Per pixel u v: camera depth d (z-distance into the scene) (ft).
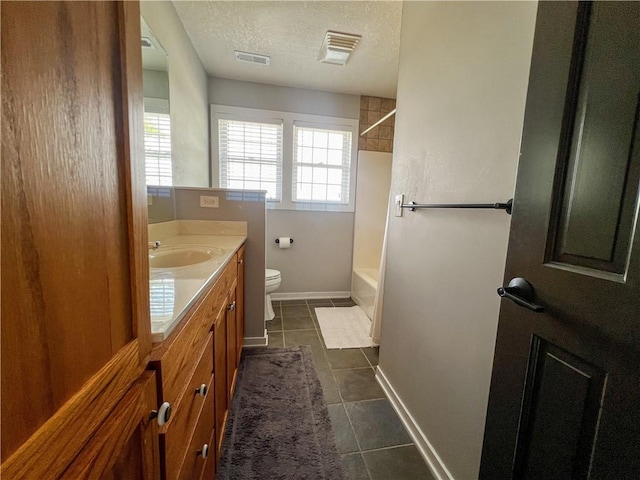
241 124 9.73
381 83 9.39
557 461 1.87
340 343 7.40
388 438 4.42
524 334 2.15
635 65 1.47
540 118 2.04
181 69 6.53
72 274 0.95
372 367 6.37
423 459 4.07
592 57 1.70
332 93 10.11
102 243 1.11
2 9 0.68
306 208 10.50
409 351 4.64
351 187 10.71
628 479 1.46
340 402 5.20
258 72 8.83
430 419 4.01
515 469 2.23
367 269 10.85
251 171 9.98
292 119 9.89
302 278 10.83
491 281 2.95
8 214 0.72
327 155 10.53
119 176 1.22
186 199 6.66
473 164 3.22
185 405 2.12
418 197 4.40
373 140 10.64
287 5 5.86
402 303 4.89
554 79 1.93
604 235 1.61
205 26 6.60
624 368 1.48
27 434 0.77
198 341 2.50
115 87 1.17
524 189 2.17
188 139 7.13
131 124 1.28
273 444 4.22
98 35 1.05
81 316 1.00
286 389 5.50
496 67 2.90
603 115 1.63
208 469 3.04
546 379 1.97
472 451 3.22
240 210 6.87
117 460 1.17
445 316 3.71
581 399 1.71
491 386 2.51
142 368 1.46
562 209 1.88
